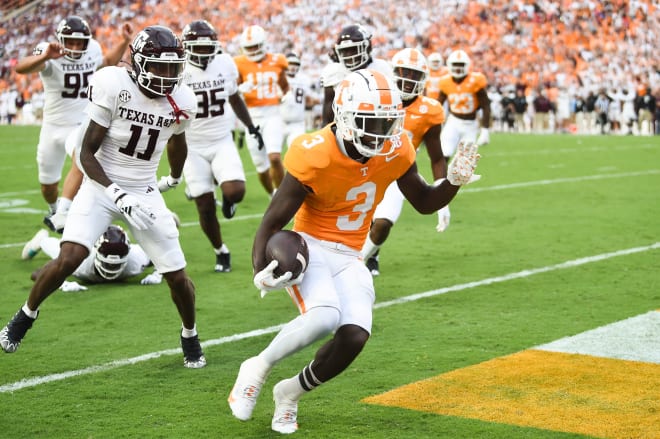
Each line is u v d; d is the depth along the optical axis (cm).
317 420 1190
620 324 1658
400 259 2303
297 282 1092
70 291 1952
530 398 1262
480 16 7725
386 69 2059
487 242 2531
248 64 3166
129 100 1338
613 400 1251
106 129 1348
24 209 3180
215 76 2150
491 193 3584
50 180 2550
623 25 7575
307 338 1095
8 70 8069
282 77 3197
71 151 1930
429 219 2948
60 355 1495
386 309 1792
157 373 1400
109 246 1942
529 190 3669
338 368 1116
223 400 1276
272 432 1150
